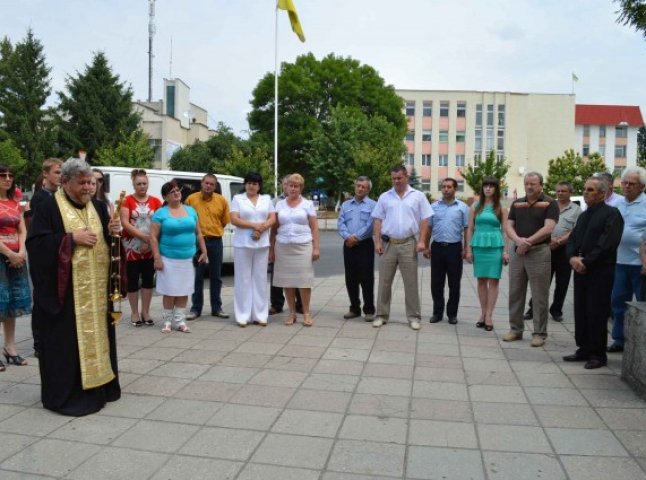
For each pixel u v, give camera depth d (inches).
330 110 1557.6
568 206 324.5
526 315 333.7
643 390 195.6
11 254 216.8
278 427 169.8
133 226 292.4
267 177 1173.1
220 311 326.0
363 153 1374.3
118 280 187.6
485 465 147.3
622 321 258.4
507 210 303.7
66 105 1407.5
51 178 233.6
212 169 1277.1
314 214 305.7
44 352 178.5
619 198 274.7
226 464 146.6
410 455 152.6
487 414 181.6
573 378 219.1
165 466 145.3
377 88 1710.1
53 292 176.1
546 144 2623.0
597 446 158.6
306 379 214.7
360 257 318.3
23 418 174.7
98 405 181.0
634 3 286.2
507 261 302.0
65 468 143.8
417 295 304.8
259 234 297.9
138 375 217.6
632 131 3189.0
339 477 140.5
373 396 197.0
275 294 343.0
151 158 1267.2
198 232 306.5
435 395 198.8
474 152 2524.6
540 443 160.4
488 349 261.9
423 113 2503.7
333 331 293.6
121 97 1419.8
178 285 283.6
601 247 225.1
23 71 1524.4
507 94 2522.1
